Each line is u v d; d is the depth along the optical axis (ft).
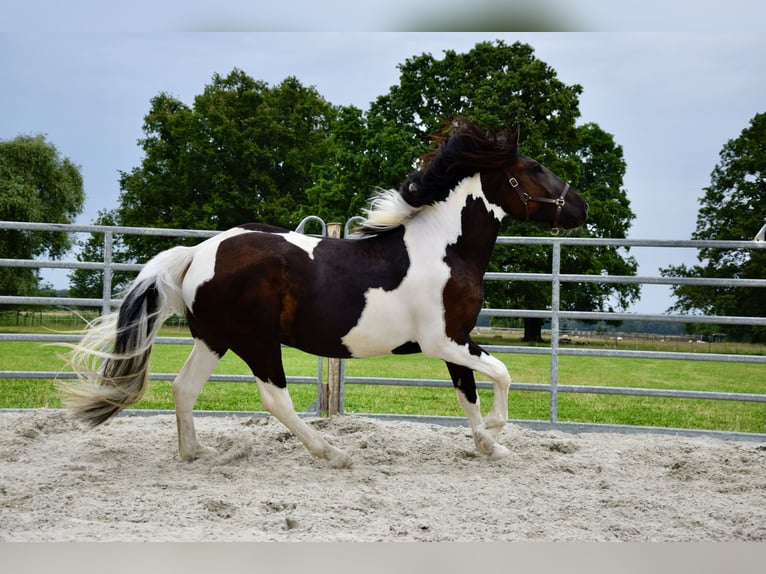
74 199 116.47
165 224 113.50
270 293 16.03
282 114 121.49
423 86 83.92
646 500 14.66
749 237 91.61
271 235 16.58
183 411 17.28
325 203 84.28
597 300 86.63
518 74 76.74
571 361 68.03
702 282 22.04
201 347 16.96
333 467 16.83
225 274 15.93
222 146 116.98
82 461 17.35
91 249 117.39
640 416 31.32
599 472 17.33
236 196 110.11
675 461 18.28
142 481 15.58
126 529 12.15
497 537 12.33
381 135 78.84
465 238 17.19
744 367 63.93
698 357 21.90
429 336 16.70
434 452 18.67
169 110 127.03
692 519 13.56
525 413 31.30
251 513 13.28
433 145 19.13
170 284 16.26
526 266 78.59
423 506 14.12
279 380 16.47
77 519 12.64
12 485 14.82
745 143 97.35
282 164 118.62
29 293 107.34
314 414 23.41
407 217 16.99
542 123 75.61
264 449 18.65
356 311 16.30
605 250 84.58
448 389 39.88
